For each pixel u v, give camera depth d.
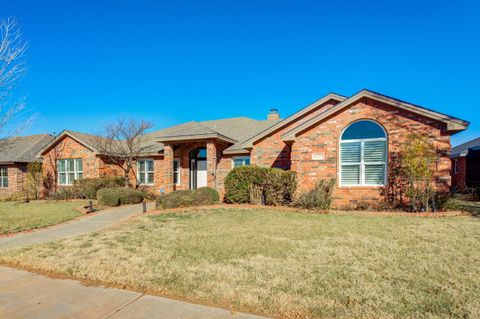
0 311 3.71
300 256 5.63
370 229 7.82
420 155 10.59
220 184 17.66
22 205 15.61
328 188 11.36
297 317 3.47
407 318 3.39
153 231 8.05
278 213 10.47
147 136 22.64
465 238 6.84
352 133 12.06
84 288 4.40
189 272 4.88
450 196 10.63
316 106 15.39
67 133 20.45
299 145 12.77
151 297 4.05
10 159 23.25
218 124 22.70
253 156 16.23
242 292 4.09
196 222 9.16
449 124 10.56
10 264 5.60
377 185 11.61
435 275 4.65
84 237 7.61
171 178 17.58
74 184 18.67
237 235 7.33
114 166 20.75
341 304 3.73
